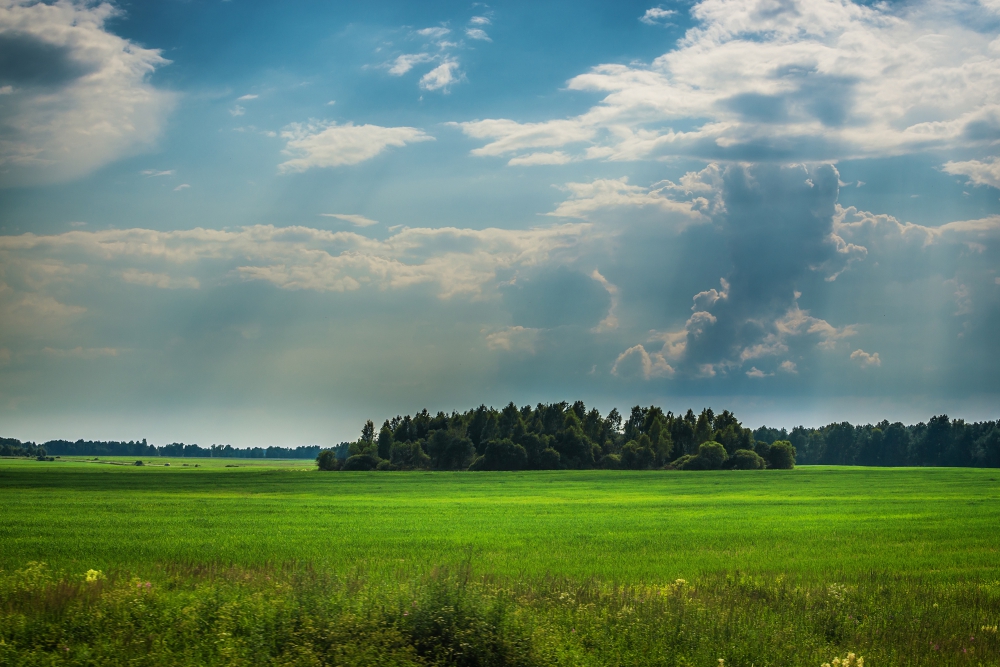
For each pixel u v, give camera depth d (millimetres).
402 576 21969
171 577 20406
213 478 120375
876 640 15094
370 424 174250
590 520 48656
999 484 102562
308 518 49969
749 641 14250
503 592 16266
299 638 13070
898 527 42844
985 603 19281
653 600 17297
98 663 12281
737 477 125000
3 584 17641
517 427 166250
